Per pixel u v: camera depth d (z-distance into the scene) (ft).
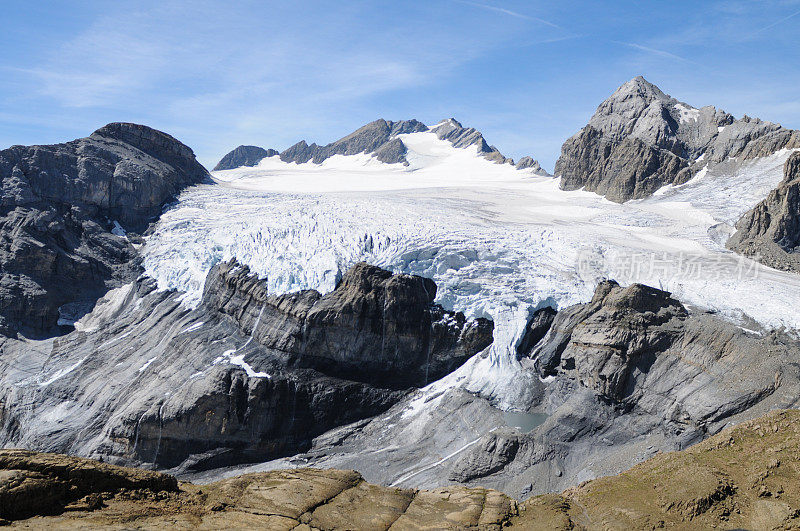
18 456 67.51
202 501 76.43
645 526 78.74
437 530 77.36
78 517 64.08
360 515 79.82
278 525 72.49
